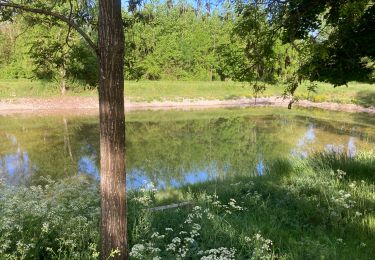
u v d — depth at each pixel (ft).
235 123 95.55
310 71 19.15
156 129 86.53
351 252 18.31
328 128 85.25
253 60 22.04
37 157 56.13
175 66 184.14
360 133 78.54
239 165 49.39
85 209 20.27
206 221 20.59
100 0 13.94
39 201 19.39
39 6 17.66
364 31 25.68
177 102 145.79
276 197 27.86
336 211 23.52
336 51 25.23
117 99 14.42
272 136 75.46
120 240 14.98
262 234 20.30
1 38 120.67
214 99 151.53
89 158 55.62
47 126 88.74
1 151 60.64
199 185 35.60
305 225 22.53
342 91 145.69
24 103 125.70
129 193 28.91
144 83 155.22
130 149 62.44
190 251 17.01
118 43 14.16
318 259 17.19
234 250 16.56
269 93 163.12
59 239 16.88
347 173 32.53
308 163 36.37
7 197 18.94
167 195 31.35
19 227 15.92
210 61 177.06
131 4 18.26
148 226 19.61
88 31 18.88
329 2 19.75
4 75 145.48
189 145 66.13
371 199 25.75
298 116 108.58
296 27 20.71
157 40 172.55
